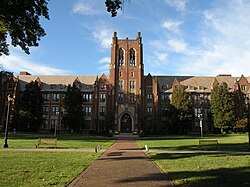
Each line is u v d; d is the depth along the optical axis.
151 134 72.62
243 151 22.50
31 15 14.05
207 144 24.41
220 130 73.38
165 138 51.19
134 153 20.81
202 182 9.42
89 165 13.95
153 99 77.06
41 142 24.88
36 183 9.10
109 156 18.52
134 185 9.16
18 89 75.50
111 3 12.90
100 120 75.56
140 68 75.62
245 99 77.56
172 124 71.56
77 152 20.84
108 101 73.06
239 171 11.81
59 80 83.38
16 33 14.48
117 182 9.66
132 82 75.12
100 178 10.41
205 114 78.88
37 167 12.59
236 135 61.22
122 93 74.25
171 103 74.94
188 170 12.11
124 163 14.93
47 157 16.84
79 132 70.50
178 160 15.93
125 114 70.88
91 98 78.50
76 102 66.75
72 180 9.89
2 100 75.50
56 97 79.25
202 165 13.74
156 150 23.56
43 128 77.19
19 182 9.22
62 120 67.19
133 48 77.56
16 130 66.06
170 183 9.48
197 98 80.12
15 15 13.37
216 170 12.09
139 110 71.69
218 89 70.94
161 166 13.48
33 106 66.38
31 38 14.98
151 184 9.32
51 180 9.65
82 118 67.56
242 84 79.12
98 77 84.00
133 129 69.06
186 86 81.06
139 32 78.94
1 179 9.68
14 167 12.47
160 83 82.38
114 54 75.81
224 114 69.19
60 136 52.41
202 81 83.56
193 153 20.55
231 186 8.82
